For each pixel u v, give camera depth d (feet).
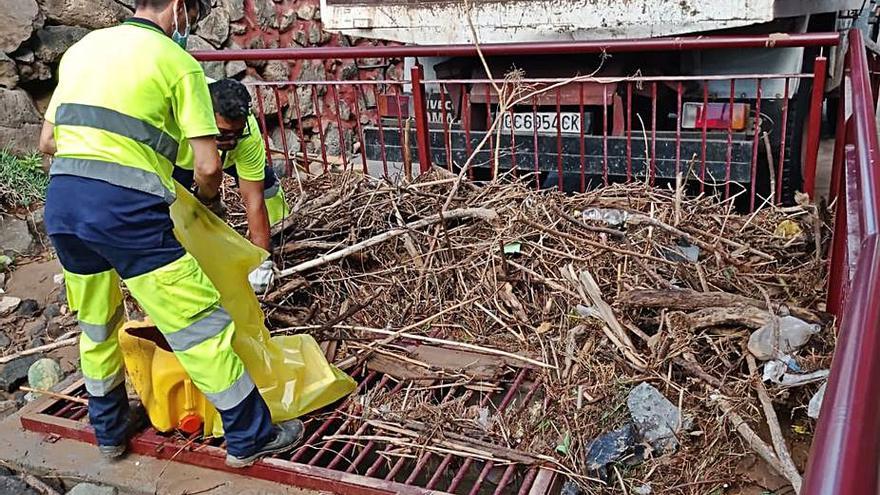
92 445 9.52
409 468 9.08
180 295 7.73
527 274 11.50
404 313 11.60
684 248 11.91
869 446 2.88
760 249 12.14
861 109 7.75
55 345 11.82
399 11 15.83
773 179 13.42
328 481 8.31
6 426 10.03
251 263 8.95
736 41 12.29
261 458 8.64
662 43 12.64
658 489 8.14
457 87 15.88
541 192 13.75
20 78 17.81
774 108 14.07
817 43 12.09
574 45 13.20
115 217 7.34
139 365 8.96
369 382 10.32
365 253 12.65
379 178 15.40
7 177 16.16
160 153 7.70
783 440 8.03
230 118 8.94
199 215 8.44
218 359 7.99
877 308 3.87
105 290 8.33
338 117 16.03
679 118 13.26
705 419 8.70
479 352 10.51
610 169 14.66
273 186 12.46
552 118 15.14
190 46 20.62
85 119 7.36
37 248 15.75
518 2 14.65
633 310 10.32
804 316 9.64
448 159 15.40
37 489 9.18
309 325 11.19
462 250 12.44
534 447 8.74
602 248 11.59
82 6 18.84
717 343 9.62
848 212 7.07
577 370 9.68
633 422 8.68
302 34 23.94
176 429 9.23
